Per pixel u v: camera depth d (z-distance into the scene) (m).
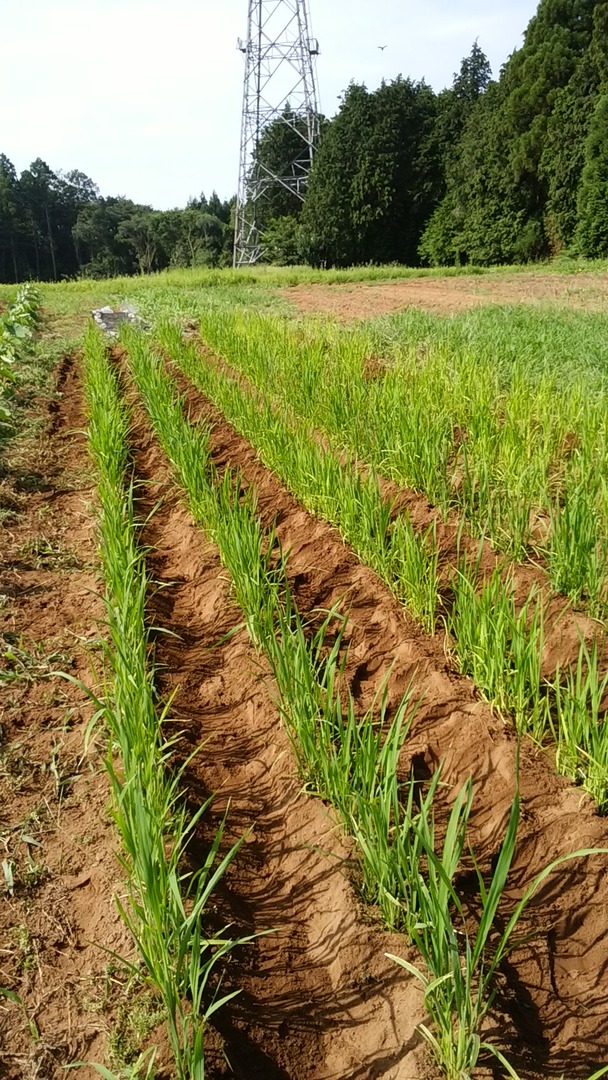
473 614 4.08
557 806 3.29
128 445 8.52
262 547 6.13
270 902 3.15
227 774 3.87
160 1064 2.45
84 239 86.31
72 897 3.13
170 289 26.31
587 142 34.34
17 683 4.48
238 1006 2.68
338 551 5.68
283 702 3.90
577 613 4.48
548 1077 2.36
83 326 19.22
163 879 2.59
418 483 6.30
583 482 5.08
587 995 2.63
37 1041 2.56
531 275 26.86
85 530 6.64
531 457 6.07
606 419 6.26
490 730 3.72
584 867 2.97
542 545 5.14
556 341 10.24
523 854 3.12
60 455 8.82
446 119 48.28
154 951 2.59
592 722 3.29
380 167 48.12
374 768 2.99
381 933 2.85
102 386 9.73
